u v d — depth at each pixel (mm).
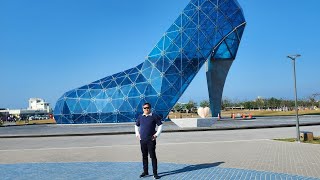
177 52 51844
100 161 16141
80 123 55969
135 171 13258
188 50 51750
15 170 14039
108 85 56188
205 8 52094
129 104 53156
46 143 26969
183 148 20625
